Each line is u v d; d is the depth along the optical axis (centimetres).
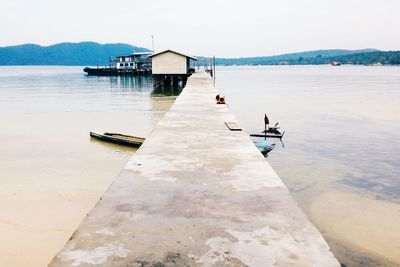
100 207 307
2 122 2241
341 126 2338
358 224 888
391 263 715
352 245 784
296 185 1191
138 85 5738
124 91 4572
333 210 977
